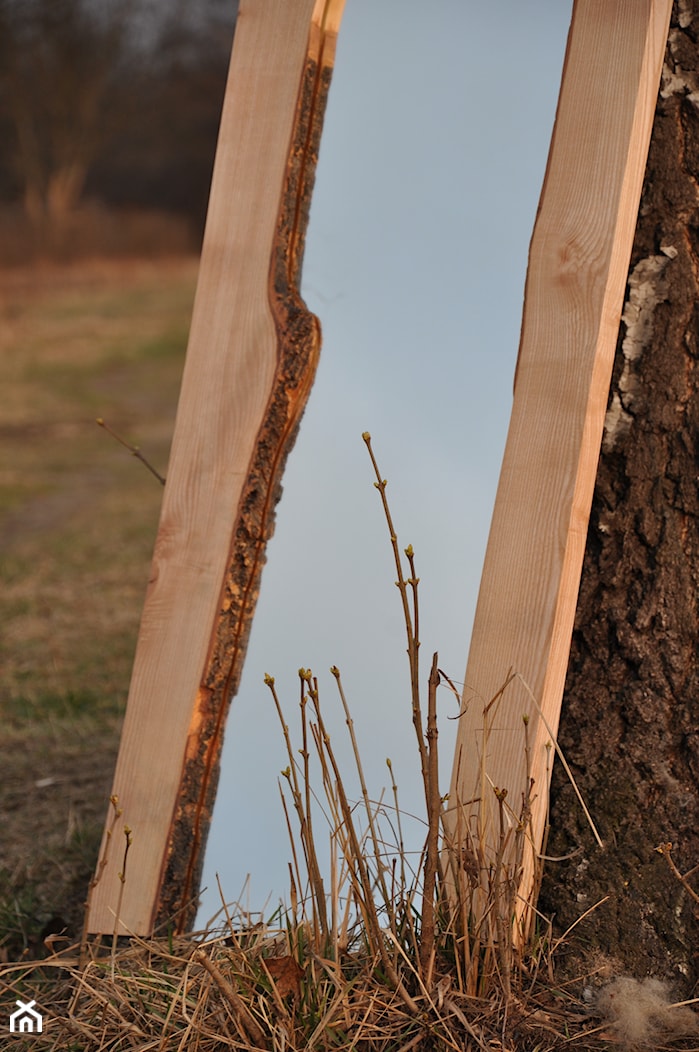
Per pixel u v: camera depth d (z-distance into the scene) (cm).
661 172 190
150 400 873
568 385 185
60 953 196
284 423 209
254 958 177
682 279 189
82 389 900
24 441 746
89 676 344
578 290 186
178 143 1542
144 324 1136
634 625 189
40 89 1483
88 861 238
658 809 184
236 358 212
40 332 1087
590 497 186
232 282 215
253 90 217
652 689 187
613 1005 167
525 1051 160
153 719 208
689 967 176
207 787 206
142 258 1377
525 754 179
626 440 191
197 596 209
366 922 173
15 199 1459
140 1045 168
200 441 213
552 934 182
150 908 201
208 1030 166
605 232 185
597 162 187
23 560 488
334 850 175
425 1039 162
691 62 189
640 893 180
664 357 189
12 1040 175
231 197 217
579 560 185
